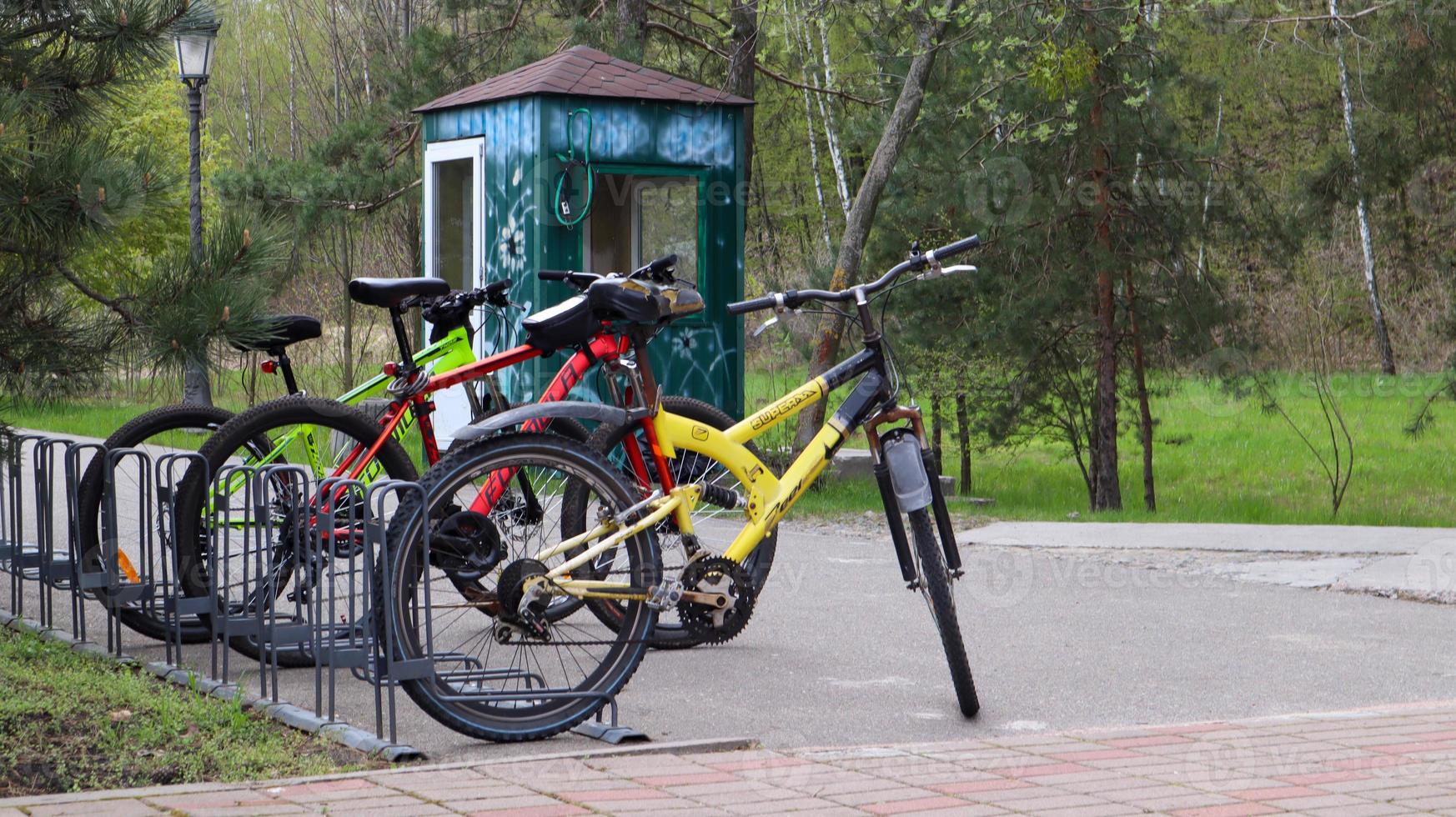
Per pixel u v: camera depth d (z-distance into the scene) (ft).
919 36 45.93
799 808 12.50
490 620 22.52
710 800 12.69
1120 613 24.71
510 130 39.81
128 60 19.36
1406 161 51.83
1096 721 17.31
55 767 13.80
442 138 42.70
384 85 65.00
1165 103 52.60
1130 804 12.75
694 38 63.62
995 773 13.89
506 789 12.99
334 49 92.48
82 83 19.44
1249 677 19.79
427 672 15.30
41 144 17.47
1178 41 52.49
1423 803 12.85
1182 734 15.65
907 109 45.52
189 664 19.29
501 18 67.36
